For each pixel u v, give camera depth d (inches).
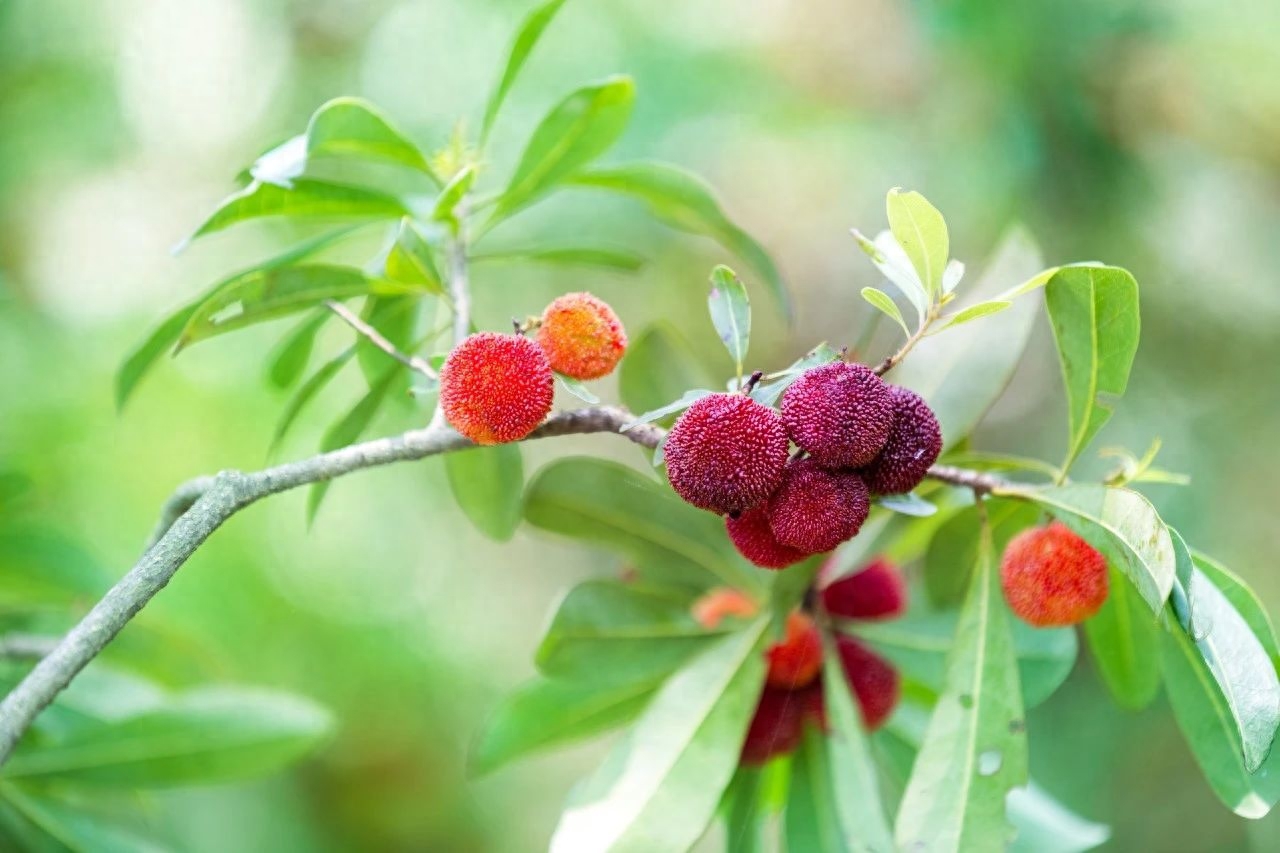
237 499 20.3
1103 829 24.1
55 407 40.8
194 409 46.8
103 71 45.8
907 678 24.2
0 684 24.3
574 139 23.5
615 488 23.9
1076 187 41.1
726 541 24.0
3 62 43.1
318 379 23.4
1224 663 20.1
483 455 23.4
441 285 22.8
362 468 20.8
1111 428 41.9
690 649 24.0
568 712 25.0
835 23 46.7
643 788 22.0
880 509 23.6
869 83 48.1
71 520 39.6
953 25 40.6
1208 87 40.7
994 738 21.3
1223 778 21.6
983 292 24.0
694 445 20.1
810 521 20.2
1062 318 21.3
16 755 24.0
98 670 25.8
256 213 22.4
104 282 46.7
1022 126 40.6
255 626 45.8
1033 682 23.6
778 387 20.7
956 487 22.8
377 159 23.0
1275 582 39.4
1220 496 40.4
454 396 20.6
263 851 42.4
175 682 27.4
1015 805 24.0
